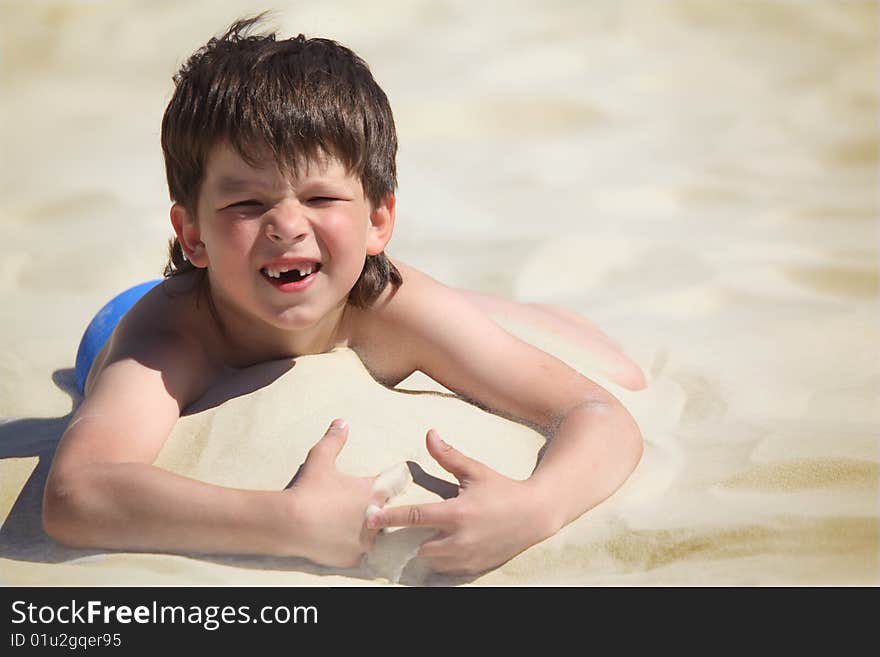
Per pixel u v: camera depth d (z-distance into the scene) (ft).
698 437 35.83
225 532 27.99
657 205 69.67
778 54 103.76
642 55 102.58
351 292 34.19
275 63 31.42
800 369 42.24
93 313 52.03
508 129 86.58
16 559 28.84
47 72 102.22
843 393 39.52
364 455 30.25
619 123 87.76
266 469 29.99
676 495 31.55
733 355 44.01
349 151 30.99
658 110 90.94
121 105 94.17
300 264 30.81
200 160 31.14
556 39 104.73
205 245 31.76
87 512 28.66
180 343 33.19
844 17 110.42
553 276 56.65
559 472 30.37
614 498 31.48
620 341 46.11
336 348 35.14
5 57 103.91
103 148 83.51
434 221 66.39
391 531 28.48
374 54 100.78
